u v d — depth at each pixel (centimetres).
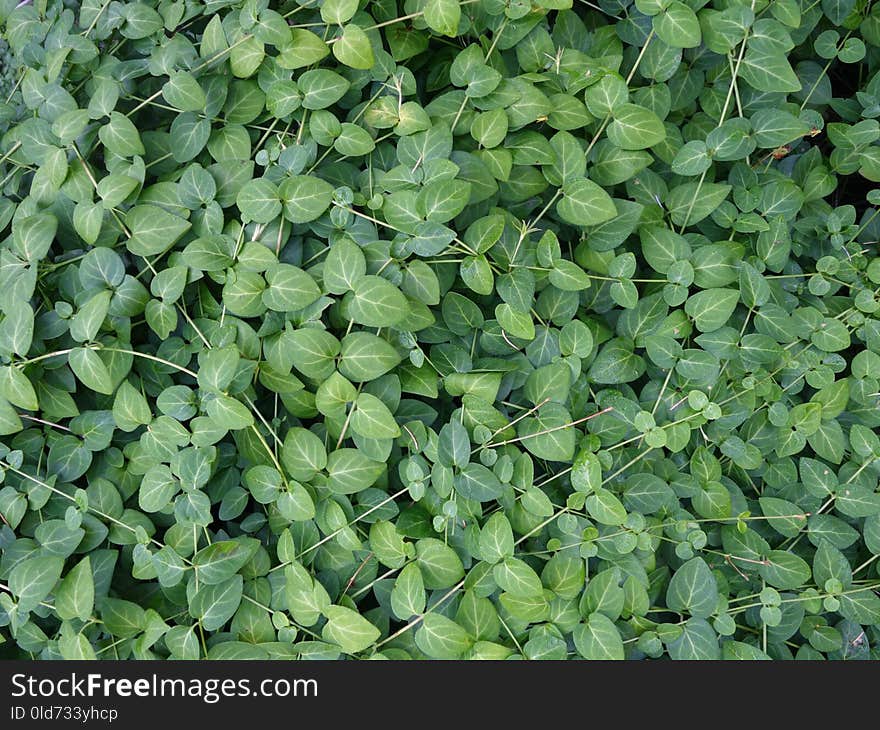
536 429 150
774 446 165
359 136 154
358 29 150
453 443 146
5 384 144
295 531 152
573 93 161
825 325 163
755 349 157
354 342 142
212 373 140
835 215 172
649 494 154
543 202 166
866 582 164
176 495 151
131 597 156
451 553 147
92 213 147
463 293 160
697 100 183
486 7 158
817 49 177
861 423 171
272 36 153
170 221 149
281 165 153
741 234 170
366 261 149
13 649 158
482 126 156
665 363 155
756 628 161
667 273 158
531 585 142
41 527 148
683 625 149
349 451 147
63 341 153
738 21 160
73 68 166
